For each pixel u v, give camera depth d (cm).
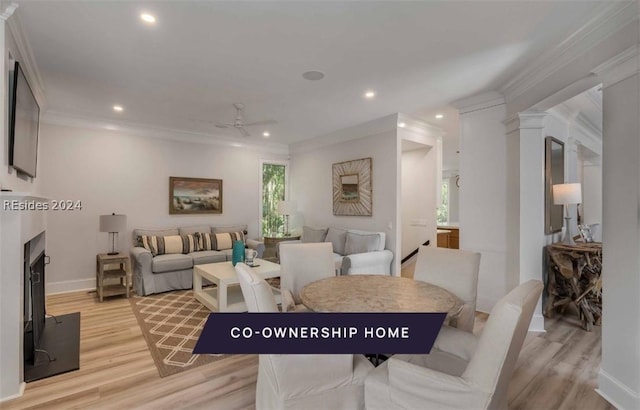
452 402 133
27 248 263
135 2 204
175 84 343
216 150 611
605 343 214
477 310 386
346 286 237
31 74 300
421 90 360
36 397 213
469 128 396
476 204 387
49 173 449
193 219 587
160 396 216
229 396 217
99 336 311
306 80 332
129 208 517
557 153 386
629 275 196
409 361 177
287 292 264
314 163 637
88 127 480
